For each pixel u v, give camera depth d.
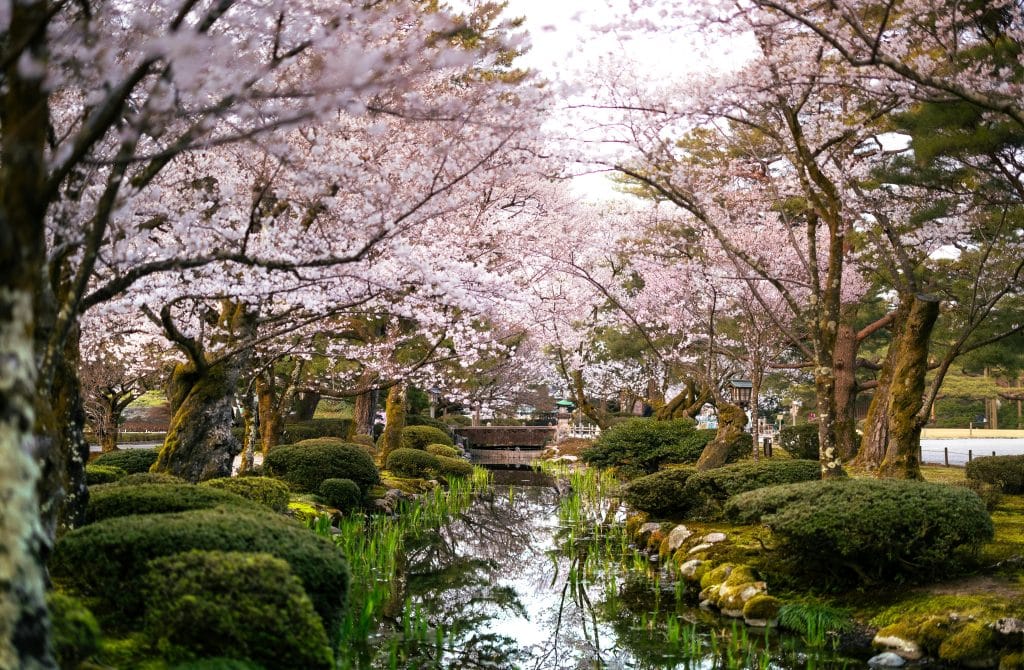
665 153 10.66
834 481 8.41
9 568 2.87
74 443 5.98
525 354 22.53
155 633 4.45
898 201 12.53
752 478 10.94
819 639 6.94
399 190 7.86
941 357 20.25
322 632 4.41
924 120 9.28
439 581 10.11
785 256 15.76
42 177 3.30
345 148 7.87
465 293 8.38
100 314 8.59
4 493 2.88
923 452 26.73
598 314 21.11
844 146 12.52
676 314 18.52
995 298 11.27
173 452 10.06
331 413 35.44
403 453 19.44
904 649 6.57
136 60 4.89
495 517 15.66
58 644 3.84
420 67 4.58
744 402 22.69
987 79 8.30
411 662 6.74
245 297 8.69
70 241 4.74
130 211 6.41
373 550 10.00
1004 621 6.34
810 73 9.09
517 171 9.78
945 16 8.67
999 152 9.47
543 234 13.85
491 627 8.00
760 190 14.21
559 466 26.91
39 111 3.34
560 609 8.75
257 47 6.48
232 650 4.23
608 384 28.88
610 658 6.98
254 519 5.48
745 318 16.69
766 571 8.67
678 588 9.10
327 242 7.75
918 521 7.27
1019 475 12.95
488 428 35.22
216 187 8.79
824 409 9.68
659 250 15.93
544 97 6.55
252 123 6.86
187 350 8.90
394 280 7.79
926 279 15.63
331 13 5.33
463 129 7.28
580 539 13.21
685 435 18.81
